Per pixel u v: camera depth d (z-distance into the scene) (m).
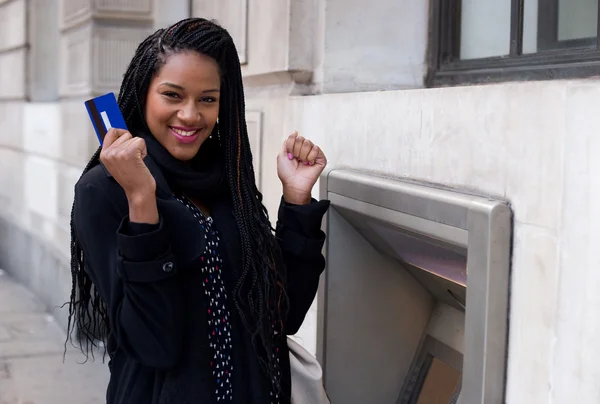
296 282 1.70
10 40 6.60
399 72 2.59
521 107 1.52
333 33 2.58
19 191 6.37
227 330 1.54
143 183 1.37
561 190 1.41
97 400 3.88
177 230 1.48
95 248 1.47
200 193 1.59
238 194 1.62
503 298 1.57
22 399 3.86
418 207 1.82
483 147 1.65
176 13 4.32
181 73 1.50
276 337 1.63
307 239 1.68
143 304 1.39
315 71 2.69
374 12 2.59
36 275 5.81
